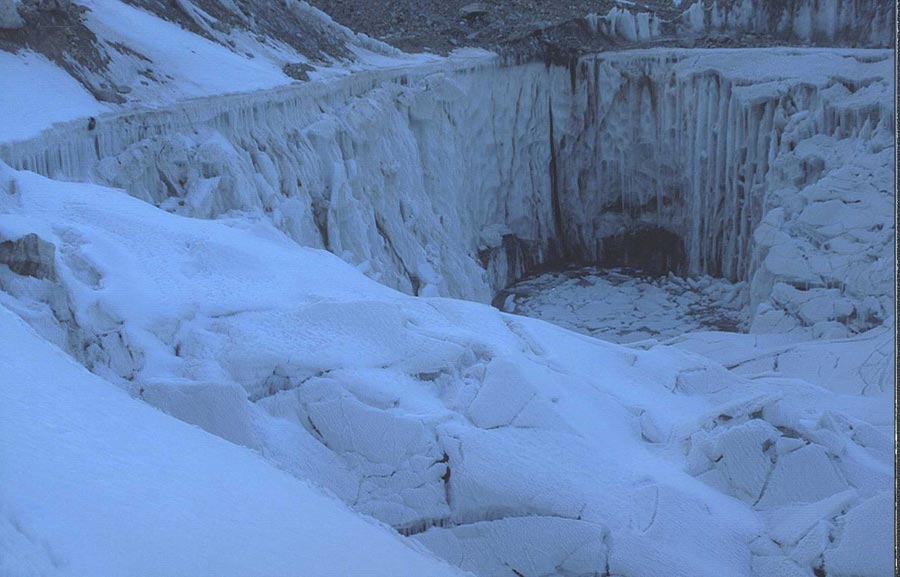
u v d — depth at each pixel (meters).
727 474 8.95
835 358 15.97
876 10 24.53
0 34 14.29
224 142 15.94
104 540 3.83
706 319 22.81
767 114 23.53
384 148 21.39
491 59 26.16
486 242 26.20
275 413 8.81
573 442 8.89
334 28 24.64
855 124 22.08
